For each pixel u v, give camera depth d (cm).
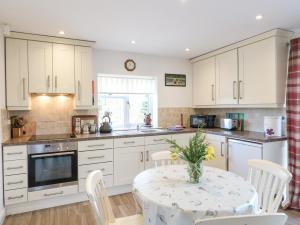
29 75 296
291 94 279
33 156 269
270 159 277
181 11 226
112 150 317
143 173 188
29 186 269
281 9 223
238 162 308
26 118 325
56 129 342
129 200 307
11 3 205
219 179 173
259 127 347
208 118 418
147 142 343
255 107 324
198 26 267
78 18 242
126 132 358
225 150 330
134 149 333
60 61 311
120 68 386
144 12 227
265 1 205
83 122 349
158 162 260
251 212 132
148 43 338
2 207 252
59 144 284
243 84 329
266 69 294
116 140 320
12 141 265
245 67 325
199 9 221
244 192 147
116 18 242
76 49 321
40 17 238
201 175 168
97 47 359
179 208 125
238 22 256
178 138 368
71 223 246
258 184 191
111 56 379
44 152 275
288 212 267
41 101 334
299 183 271
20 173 264
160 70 422
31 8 216
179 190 151
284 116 308
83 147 298
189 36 304
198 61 429
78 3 206
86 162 300
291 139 279
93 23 256
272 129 295
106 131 352
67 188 289
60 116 345
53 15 233
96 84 368
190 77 452
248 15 236
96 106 361
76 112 355
